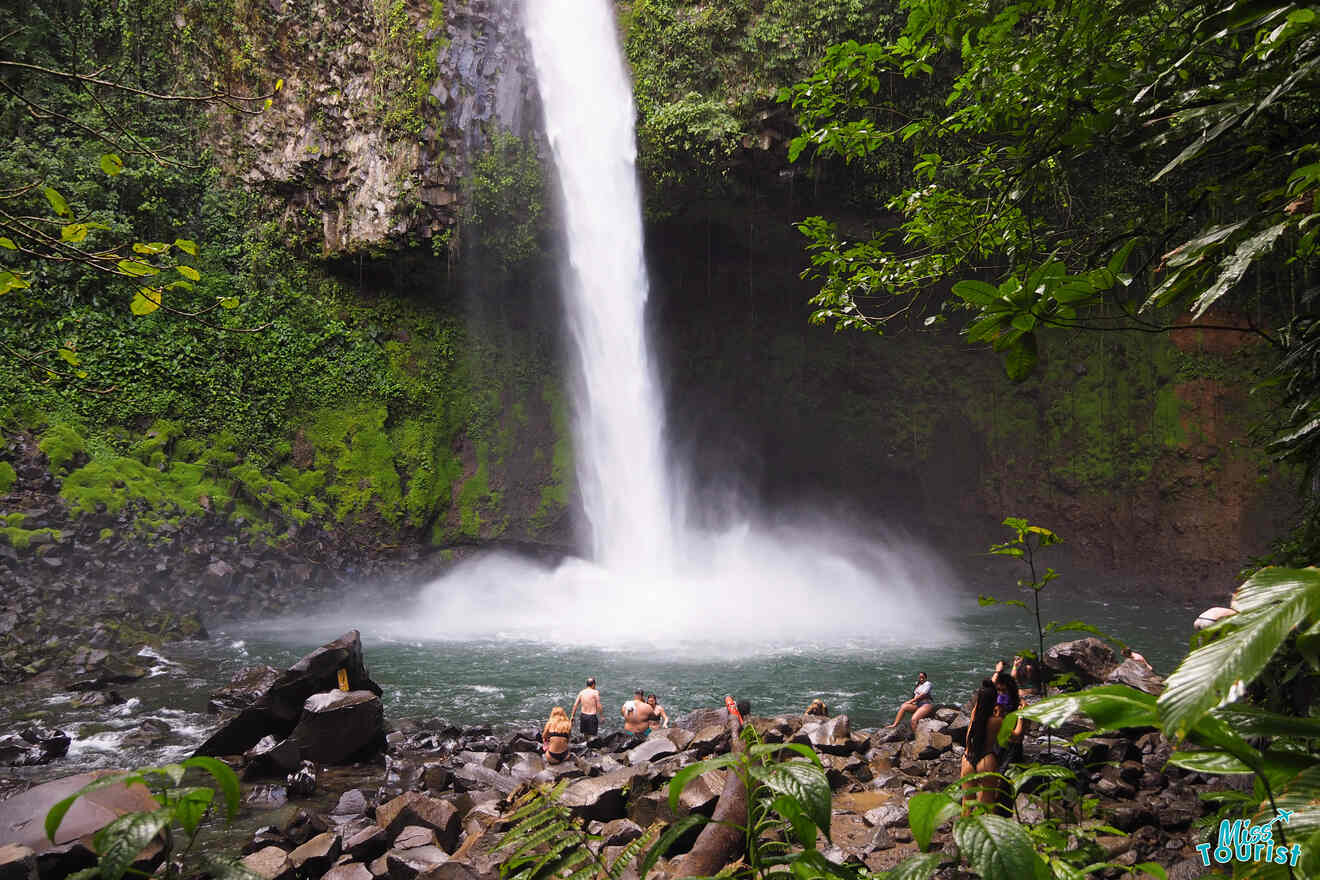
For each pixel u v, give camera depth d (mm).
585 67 31703
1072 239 5117
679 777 2045
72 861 5727
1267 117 3266
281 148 32406
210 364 29750
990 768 5633
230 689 14578
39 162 26844
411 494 32562
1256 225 2600
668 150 30328
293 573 27219
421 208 30906
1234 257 2496
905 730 11531
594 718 13266
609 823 6742
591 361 35781
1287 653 4445
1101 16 4285
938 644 22734
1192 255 2682
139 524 24219
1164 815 6582
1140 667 11148
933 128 5836
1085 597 34562
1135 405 35781
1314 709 3984
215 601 24047
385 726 13102
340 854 6922
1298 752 1429
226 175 32375
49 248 4277
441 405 34219
